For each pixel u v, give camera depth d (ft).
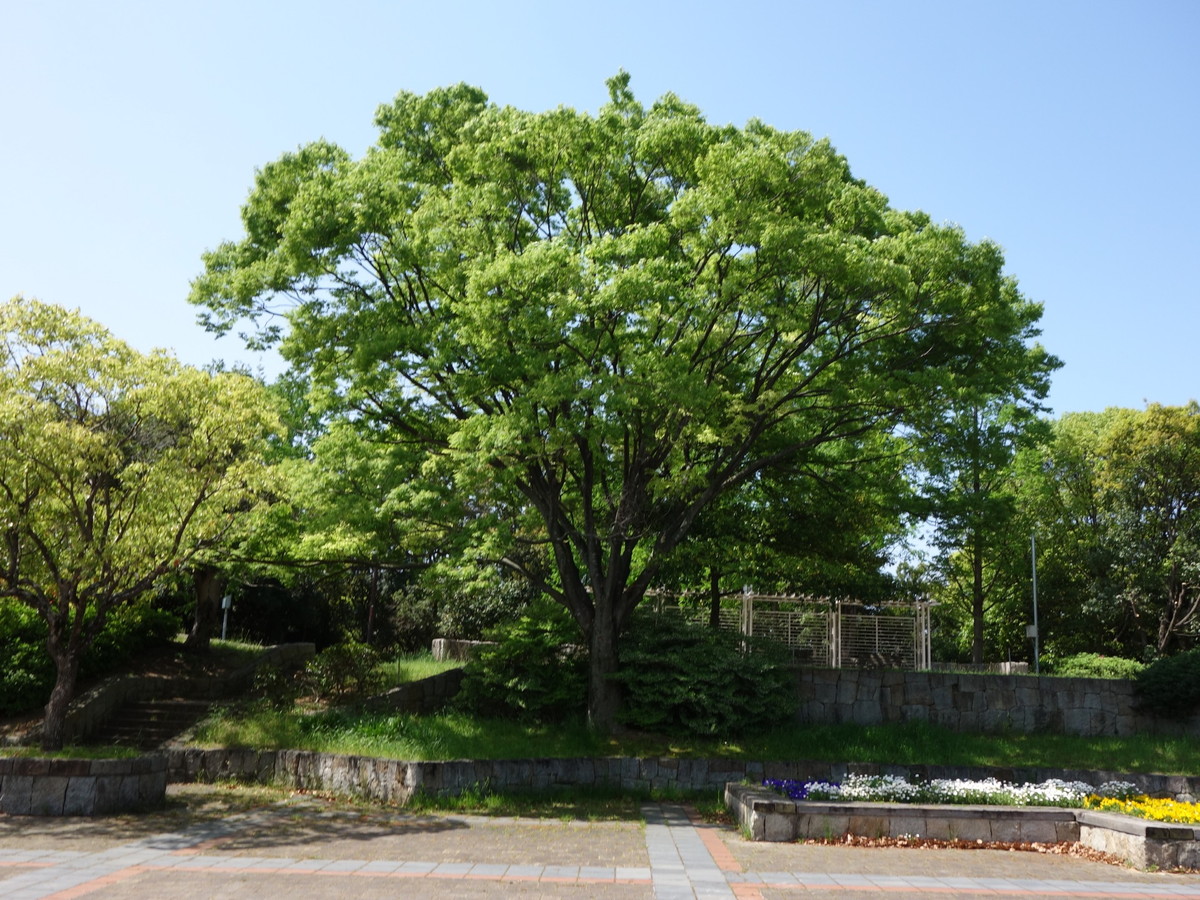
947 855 38.19
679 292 49.49
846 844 40.04
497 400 56.90
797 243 48.60
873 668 72.18
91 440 44.52
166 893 27.99
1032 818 41.27
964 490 79.97
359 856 34.88
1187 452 114.11
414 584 104.37
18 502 46.47
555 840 39.78
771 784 48.62
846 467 69.21
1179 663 68.85
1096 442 126.00
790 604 86.74
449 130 60.95
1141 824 36.68
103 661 68.18
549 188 57.36
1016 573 119.55
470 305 49.21
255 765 54.39
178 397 47.80
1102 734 68.95
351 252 53.31
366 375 54.19
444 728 59.47
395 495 56.29
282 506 61.26
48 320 46.42
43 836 37.29
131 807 44.34
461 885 30.27
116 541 47.57
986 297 53.52
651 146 54.90
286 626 106.32
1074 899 30.37
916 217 60.90
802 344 57.16
